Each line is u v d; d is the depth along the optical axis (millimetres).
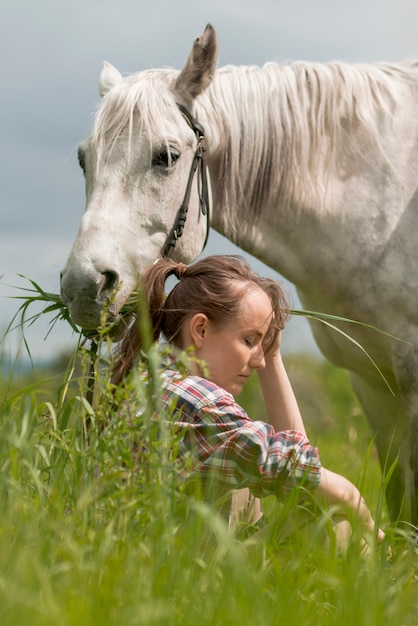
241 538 2201
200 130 3227
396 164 3355
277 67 3506
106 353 2355
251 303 2203
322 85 3396
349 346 3467
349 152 3375
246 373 2244
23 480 2049
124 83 3172
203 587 1641
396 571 1916
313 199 3340
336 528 2125
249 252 3455
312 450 2072
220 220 3389
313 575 1819
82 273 2777
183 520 1885
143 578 1555
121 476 1697
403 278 3275
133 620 1362
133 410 1864
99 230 2879
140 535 1738
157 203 3023
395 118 3404
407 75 3535
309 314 2520
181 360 1788
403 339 3260
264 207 3393
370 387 3617
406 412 3295
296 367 9477
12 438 1904
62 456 2057
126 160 2988
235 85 3396
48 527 1688
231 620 1453
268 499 2902
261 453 2023
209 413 2068
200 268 2270
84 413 2029
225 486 2082
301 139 3355
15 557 1571
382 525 3350
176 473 1878
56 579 1544
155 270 2350
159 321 2316
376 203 3332
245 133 3352
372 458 5160
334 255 3336
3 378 2463
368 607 1551
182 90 3219
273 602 1611
